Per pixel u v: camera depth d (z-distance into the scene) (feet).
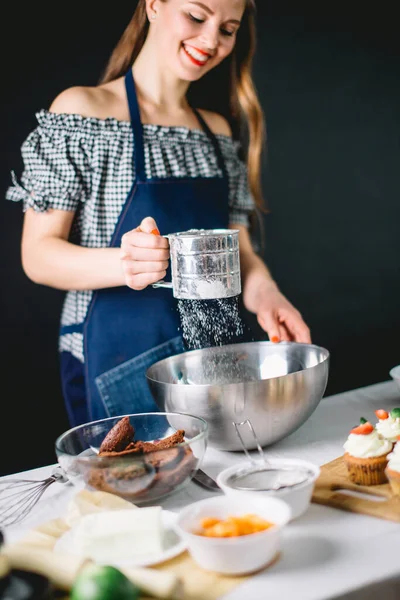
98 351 7.61
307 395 5.14
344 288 15.69
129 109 7.67
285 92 14.74
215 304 7.46
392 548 3.77
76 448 4.83
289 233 15.10
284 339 7.06
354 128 15.33
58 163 7.29
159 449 4.50
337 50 14.98
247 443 5.15
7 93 12.17
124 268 5.81
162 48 7.29
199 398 4.97
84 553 3.76
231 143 8.59
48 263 7.12
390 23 15.17
